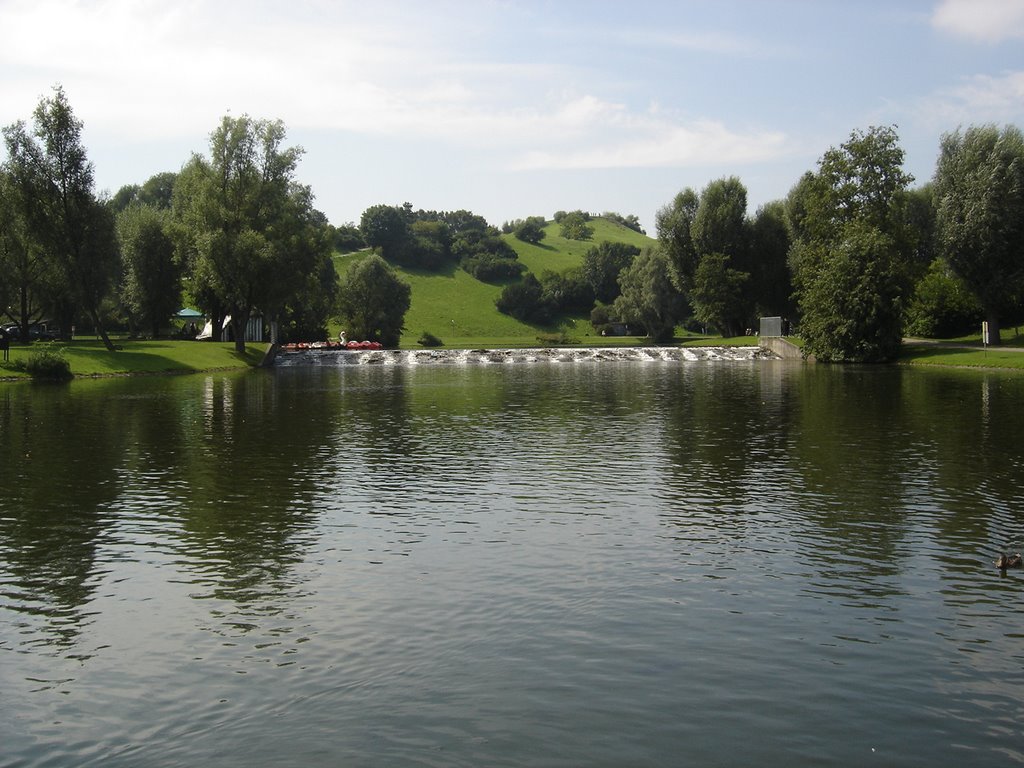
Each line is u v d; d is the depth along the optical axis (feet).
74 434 122.31
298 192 317.63
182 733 38.52
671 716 39.29
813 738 37.45
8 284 269.23
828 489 82.58
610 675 43.14
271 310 327.06
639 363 330.95
